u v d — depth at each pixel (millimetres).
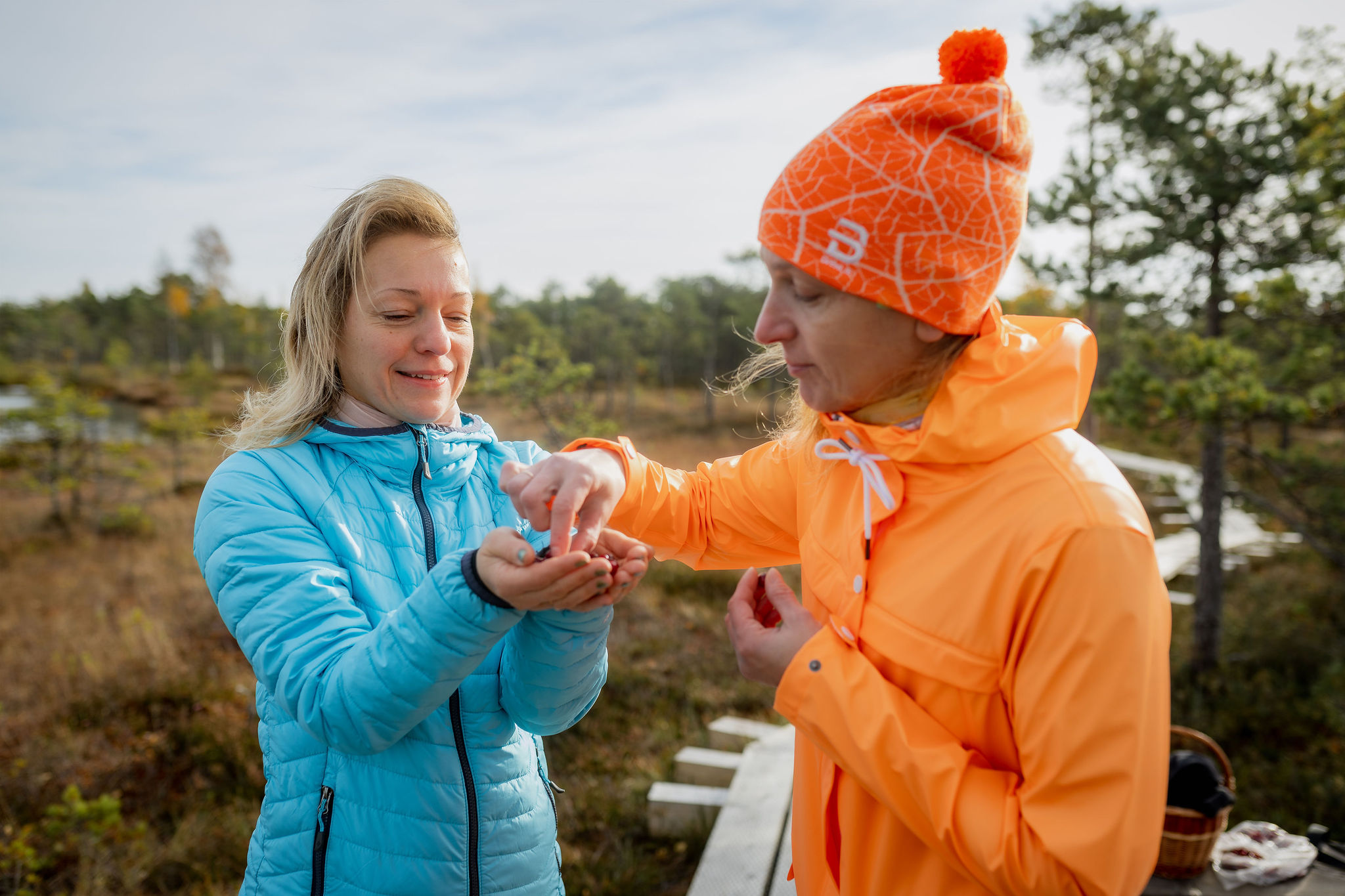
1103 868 787
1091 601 813
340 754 1151
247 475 1168
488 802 1204
